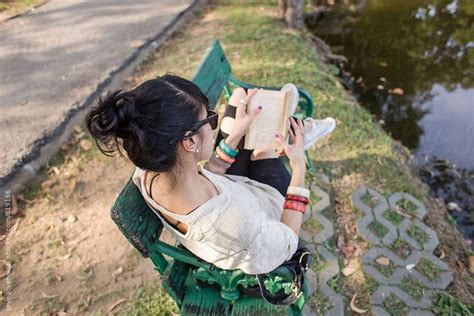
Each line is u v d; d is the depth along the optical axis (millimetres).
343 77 4660
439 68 4855
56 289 2447
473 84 4598
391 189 3037
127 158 1268
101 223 2826
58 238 2730
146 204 1627
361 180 3098
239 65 4383
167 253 1667
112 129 1160
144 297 2395
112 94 1199
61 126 3611
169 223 1442
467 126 3984
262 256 1396
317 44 5219
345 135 3492
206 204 1301
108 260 2598
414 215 2842
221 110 3678
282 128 1944
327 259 2551
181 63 4469
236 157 2041
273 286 1655
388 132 3879
